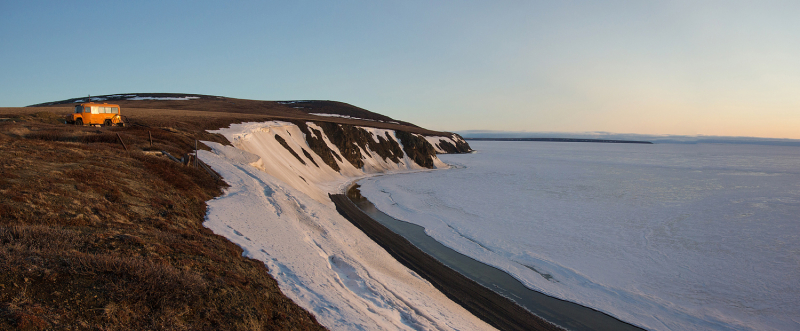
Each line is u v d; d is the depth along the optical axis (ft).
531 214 123.44
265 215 65.00
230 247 45.34
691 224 111.34
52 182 43.29
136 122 122.01
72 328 21.61
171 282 28.35
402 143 296.92
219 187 74.02
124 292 25.55
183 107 340.18
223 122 163.53
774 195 163.02
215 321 28.14
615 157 467.11
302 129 223.51
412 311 46.42
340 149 240.53
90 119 102.53
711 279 72.43
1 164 44.86
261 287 36.73
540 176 234.99
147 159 69.10
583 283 70.54
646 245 91.61
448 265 77.61
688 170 281.95
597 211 128.57
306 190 129.39
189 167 75.36
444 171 268.00
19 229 28.81
